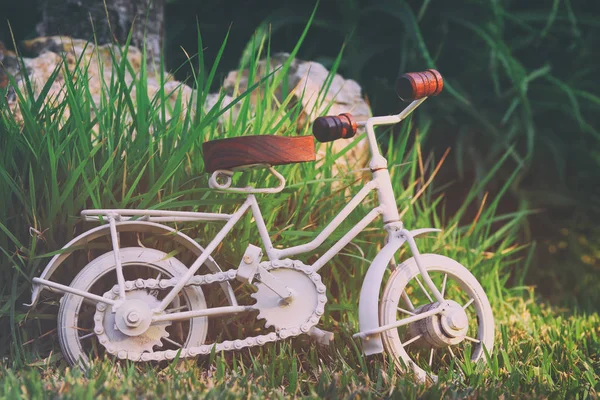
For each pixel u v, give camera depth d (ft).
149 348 7.55
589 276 16.89
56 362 7.80
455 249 11.37
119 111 8.50
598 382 7.49
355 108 12.14
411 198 11.09
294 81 11.97
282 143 7.54
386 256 7.93
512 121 16.71
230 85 12.28
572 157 17.90
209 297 8.53
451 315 7.97
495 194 17.40
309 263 9.21
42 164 8.11
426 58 14.83
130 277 8.48
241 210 7.92
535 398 6.91
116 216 7.60
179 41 17.24
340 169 10.35
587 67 17.66
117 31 12.62
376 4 15.89
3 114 8.36
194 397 6.38
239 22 17.25
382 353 7.98
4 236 7.89
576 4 17.57
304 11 16.57
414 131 16.39
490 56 16.17
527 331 10.34
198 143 8.80
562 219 18.24
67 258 8.10
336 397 6.70
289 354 8.14
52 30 12.63
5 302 7.88
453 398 6.88
